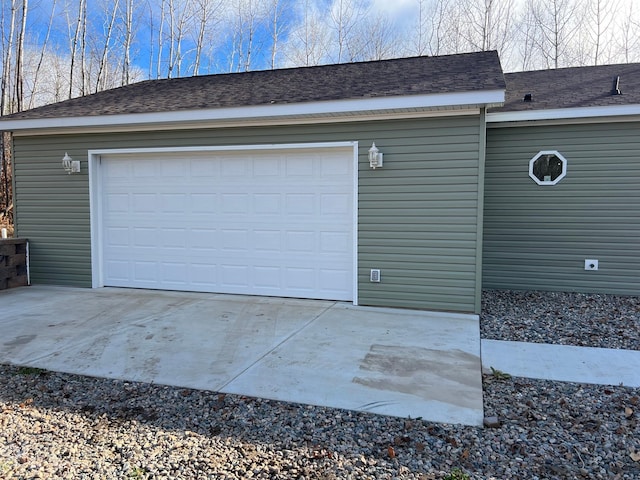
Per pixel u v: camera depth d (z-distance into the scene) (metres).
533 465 2.61
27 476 2.49
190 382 3.79
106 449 2.79
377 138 6.21
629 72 8.60
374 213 6.30
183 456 2.70
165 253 7.44
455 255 6.03
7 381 3.85
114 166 7.59
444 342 4.82
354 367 4.11
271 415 3.22
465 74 6.41
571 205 7.36
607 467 2.59
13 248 7.78
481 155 5.84
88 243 7.67
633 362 4.32
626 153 7.04
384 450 2.77
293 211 6.79
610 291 7.29
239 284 7.11
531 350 4.68
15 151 7.98
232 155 7.00
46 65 21.66
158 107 6.95
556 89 8.12
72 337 5.00
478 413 3.23
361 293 6.43
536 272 7.61
